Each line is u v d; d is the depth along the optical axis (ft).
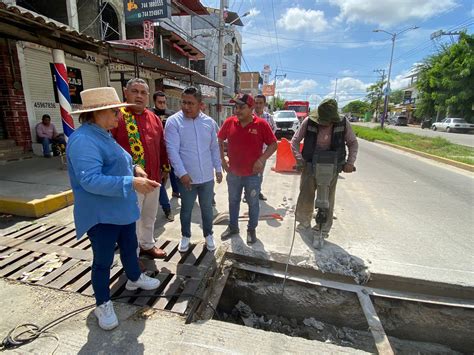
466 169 29.73
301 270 10.56
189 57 65.77
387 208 17.07
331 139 11.25
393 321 9.65
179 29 55.47
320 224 11.40
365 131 80.07
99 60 31.50
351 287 9.99
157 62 27.61
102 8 34.40
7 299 8.04
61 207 14.69
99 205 6.57
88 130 6.47
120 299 8.25
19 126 25.13
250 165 11.08
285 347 6.94
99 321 7.12
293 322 10.45
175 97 58.59
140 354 6.48
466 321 9.37
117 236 7.16
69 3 29.91
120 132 8.98
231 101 11.17
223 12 46.14
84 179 5.97
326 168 10.73
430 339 9.70
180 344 6.82
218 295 9.47
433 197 19.60
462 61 92.27
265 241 12.10
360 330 9.98
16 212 13.61
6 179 17.76
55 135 26.63
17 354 6.35
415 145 49.60
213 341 6.98
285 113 57.72
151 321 7.49
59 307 7.79
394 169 29.81
